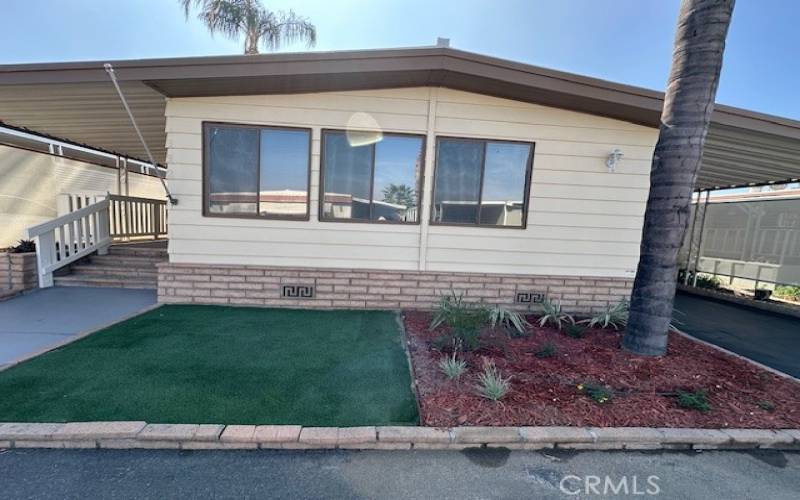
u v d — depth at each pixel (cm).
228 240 508
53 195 962
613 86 443
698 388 316
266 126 495
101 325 425
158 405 261
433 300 533
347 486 202
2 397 265
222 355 353
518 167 526
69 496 188
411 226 523
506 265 539
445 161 518
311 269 518
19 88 434
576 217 538
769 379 344
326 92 496
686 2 344
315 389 294
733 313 683
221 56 402
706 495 207
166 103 483
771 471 229
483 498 198
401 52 422
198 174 495
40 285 583
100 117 578
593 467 226
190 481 202
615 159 521
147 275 623
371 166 512
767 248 845
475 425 249
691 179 356
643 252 384
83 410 250
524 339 423
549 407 273
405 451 234
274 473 210
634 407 280
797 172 676
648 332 379
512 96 500
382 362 349
